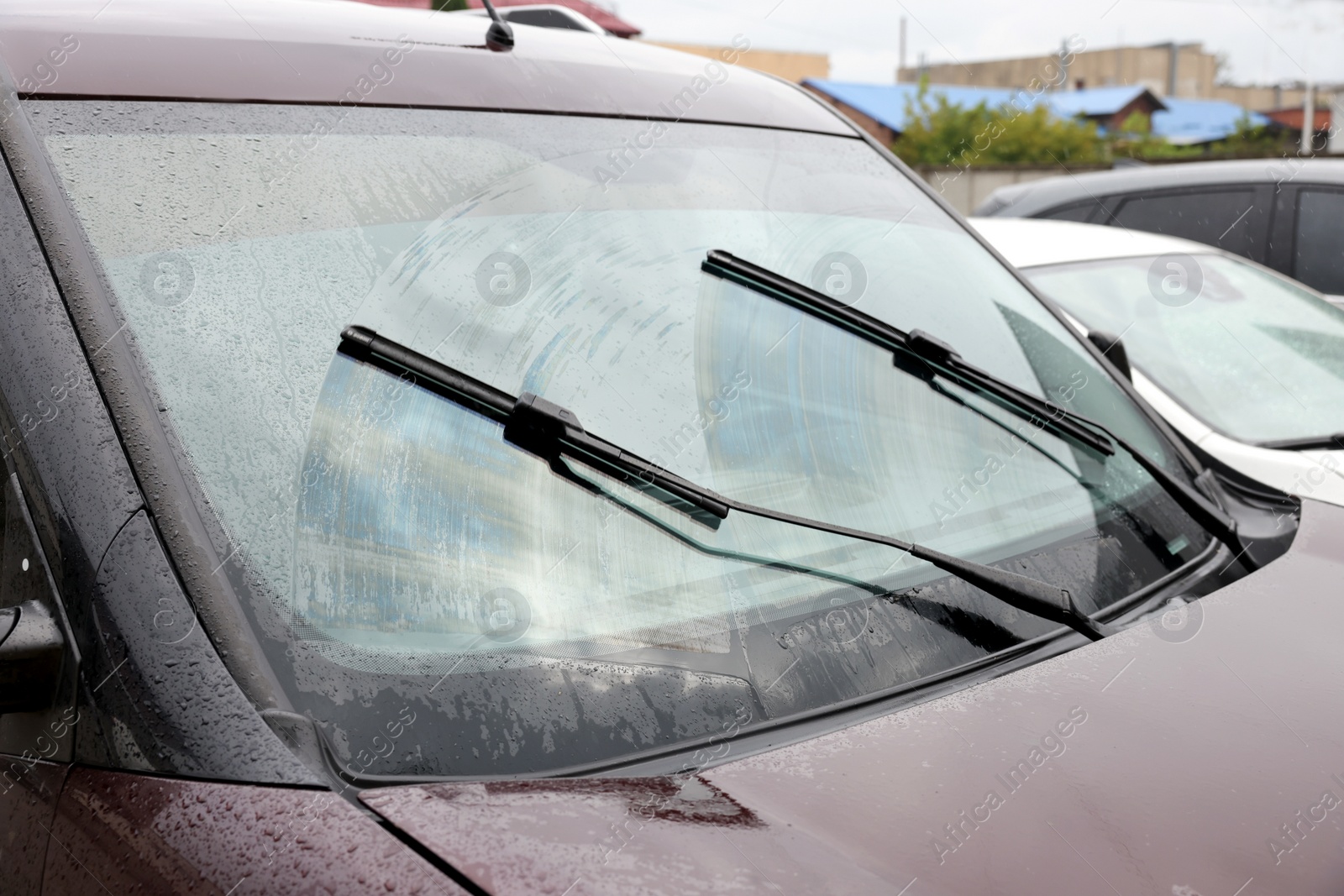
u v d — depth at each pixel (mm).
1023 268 4188
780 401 1392
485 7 1736
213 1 1623
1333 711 1098
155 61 1402
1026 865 877
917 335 1540
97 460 1066
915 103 29422
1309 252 5801
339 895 817
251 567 1029
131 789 938
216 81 1409
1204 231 6078
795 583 1211
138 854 901
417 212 1371
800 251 1633
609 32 2182
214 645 979
